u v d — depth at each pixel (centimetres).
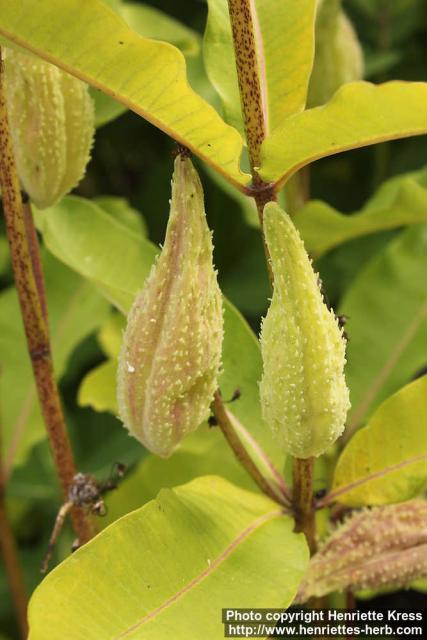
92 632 66
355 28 117
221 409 71
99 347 110
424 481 73
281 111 72
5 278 117
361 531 74
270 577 69
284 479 76
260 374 76
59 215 81
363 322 89
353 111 65
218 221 113
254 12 72
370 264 90
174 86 65
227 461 87
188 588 68
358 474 73
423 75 117
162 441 69
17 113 72
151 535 69
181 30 96
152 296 67
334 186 118
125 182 129
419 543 74
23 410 90
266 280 109
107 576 67
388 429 73
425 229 90
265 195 68
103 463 98
